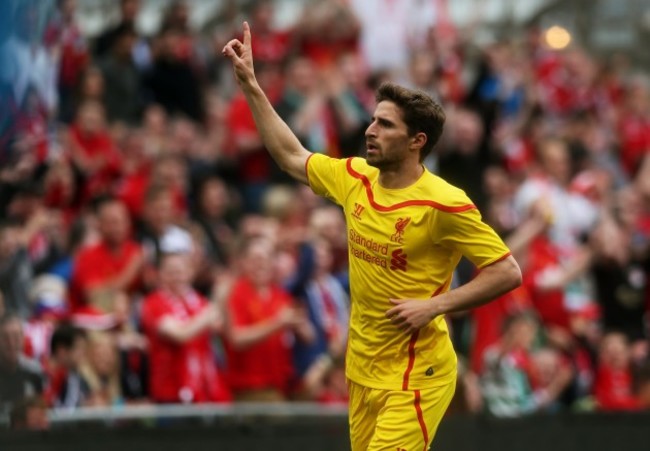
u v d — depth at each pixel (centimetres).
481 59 4306
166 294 2589
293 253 2952
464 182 3694
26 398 2358
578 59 4856
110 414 2402
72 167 3148
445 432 2695
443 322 1819
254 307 2678
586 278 3372
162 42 3847
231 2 4459
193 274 2872
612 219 3775
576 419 2836
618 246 3381
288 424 2584
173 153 3472
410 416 1781
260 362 2675
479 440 2734
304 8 4519
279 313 2700
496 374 2911
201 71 3988
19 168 2781
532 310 3114
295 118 3697
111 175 3262
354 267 1816
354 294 1822
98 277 2731
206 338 2614
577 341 3178
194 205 3328
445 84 4166
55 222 2936
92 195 3178
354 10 4397
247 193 3559
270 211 3253
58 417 2361
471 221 1755
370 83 4028
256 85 1884
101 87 3541
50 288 2588
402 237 1767
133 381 2567
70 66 3472
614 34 5275
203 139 3681
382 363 1800
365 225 1795
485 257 1755
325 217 3073
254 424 2544
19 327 2361
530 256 3238
